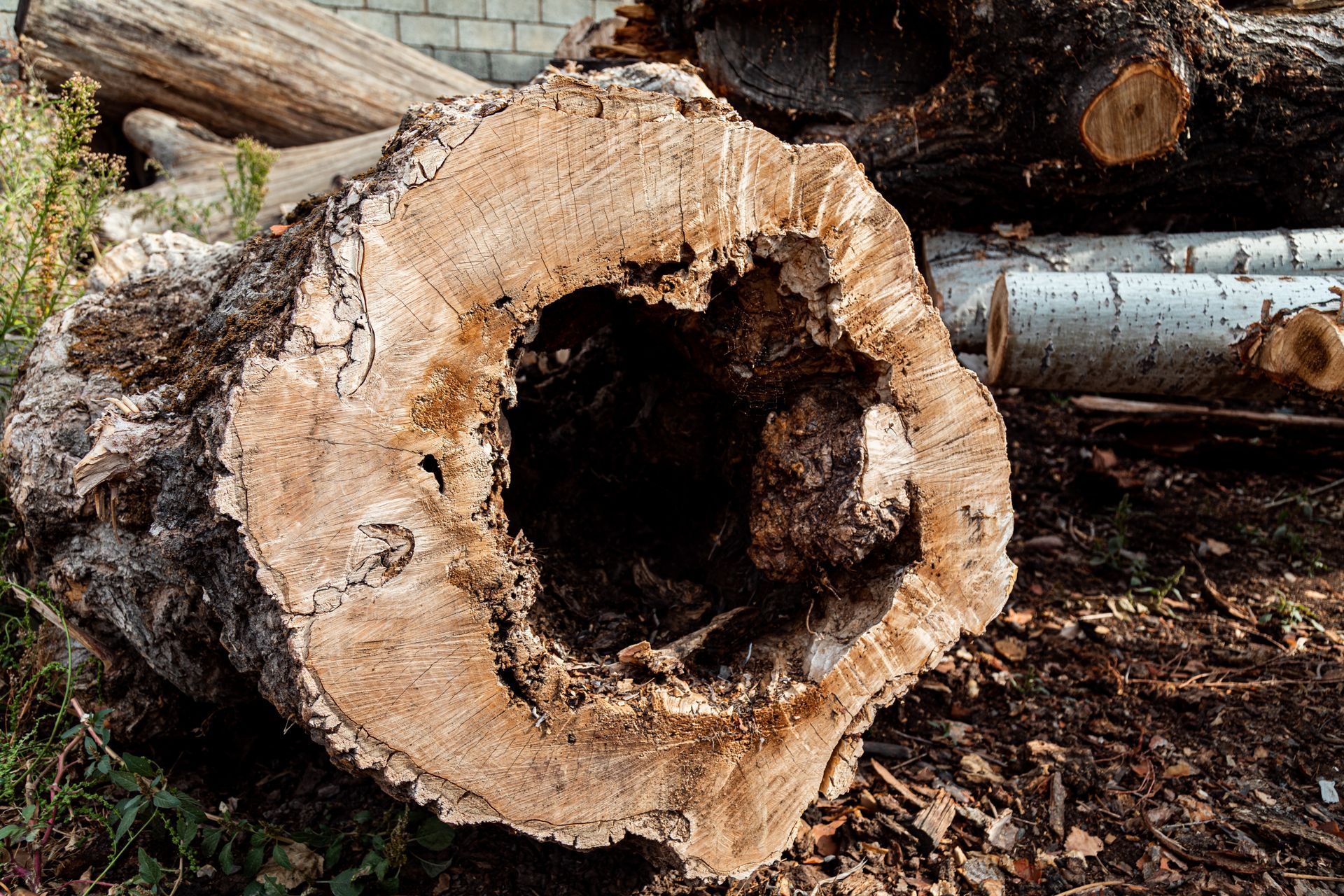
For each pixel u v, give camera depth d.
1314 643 2.80
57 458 2.03
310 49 4.90
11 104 3.11
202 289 2.35
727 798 1.72
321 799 2.07
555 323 2.12
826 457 1.87
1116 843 2.11
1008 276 3.03
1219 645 2.82
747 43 3.29
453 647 1.51
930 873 2.01
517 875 1.92
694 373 2.27
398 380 1.44
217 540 1.52
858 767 2.33
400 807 2.00
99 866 1.87
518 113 1.49
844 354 1.84
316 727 1.46
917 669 1.86
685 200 1.60
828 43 3.26
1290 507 3.67
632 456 2.57
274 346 1.41
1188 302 2.90
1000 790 2.24
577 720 1.60
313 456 1.40
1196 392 3.07
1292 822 2.11
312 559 1.42
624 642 2.12
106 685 2.14
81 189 2.95
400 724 1.50
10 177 3.02
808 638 1.91
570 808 1.63
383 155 1.67
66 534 2.09
